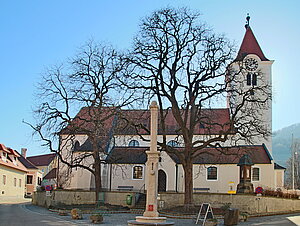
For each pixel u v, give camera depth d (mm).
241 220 35406
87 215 37406
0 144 69812
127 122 45781
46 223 29516
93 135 47969
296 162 102812
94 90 47625
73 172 59562
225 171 59688
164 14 44188
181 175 59312
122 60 44688
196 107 44750
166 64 44000
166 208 46031
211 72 43812
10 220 30906
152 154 26891
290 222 34281
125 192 49500
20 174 79312
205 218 30688
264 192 48688
